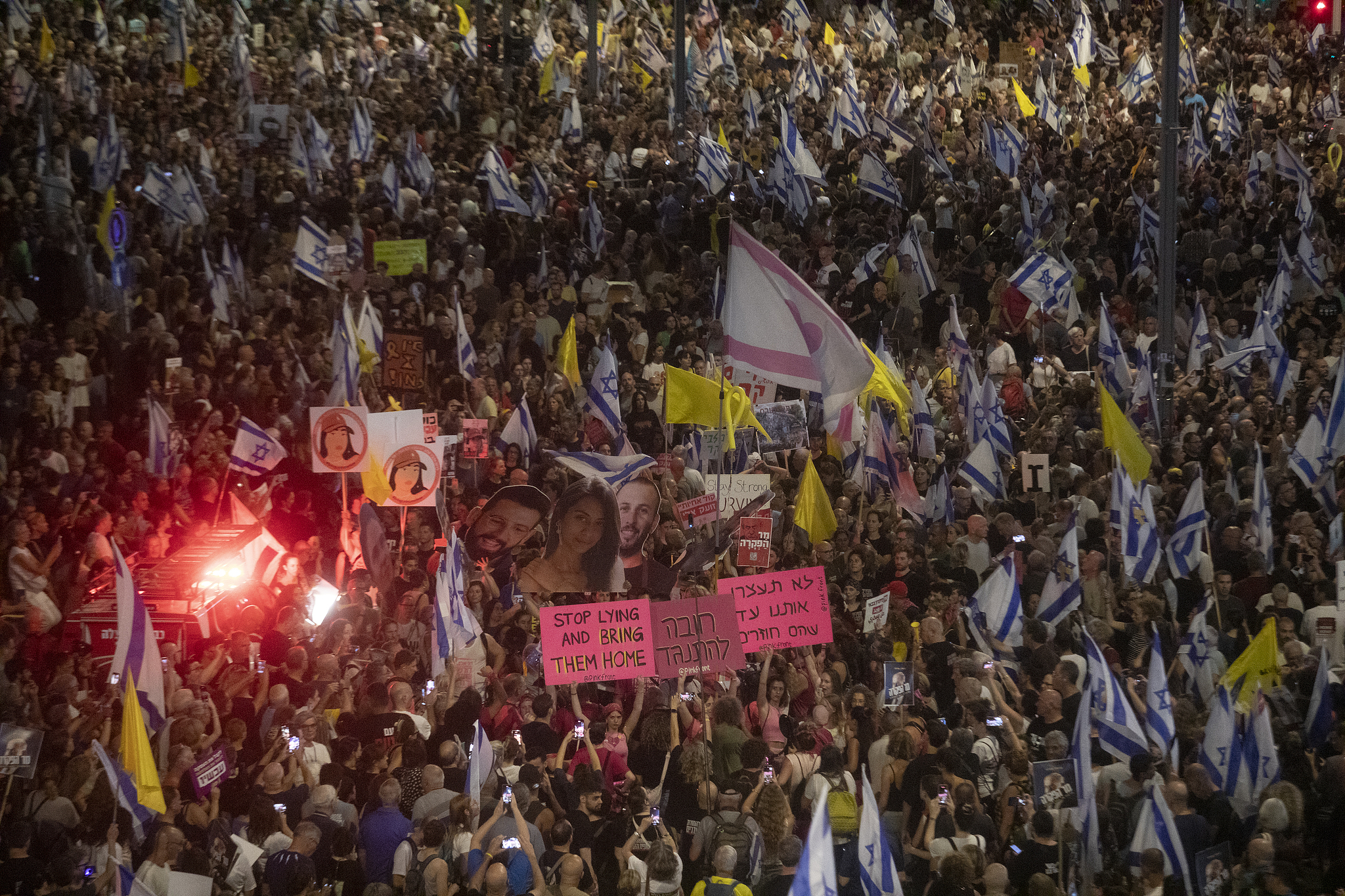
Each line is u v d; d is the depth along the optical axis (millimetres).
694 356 39219
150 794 18297
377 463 28469
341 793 19516
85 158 47062
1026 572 26500
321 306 40562
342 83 62562
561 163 54156
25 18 63594
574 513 26078
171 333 37594
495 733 21766
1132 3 82312
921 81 72312
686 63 59750
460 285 42531
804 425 32250
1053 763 18875
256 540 27641
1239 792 19969
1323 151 56750
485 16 75812
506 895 16562
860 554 27531
